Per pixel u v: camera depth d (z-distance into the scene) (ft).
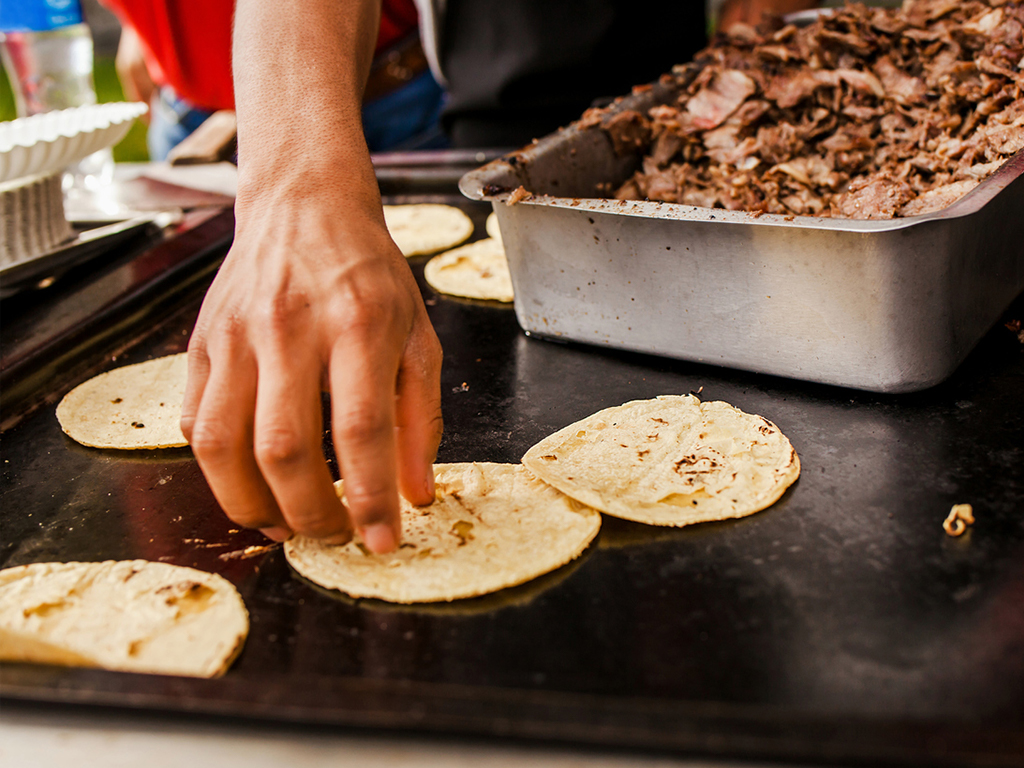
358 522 1.68
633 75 3.73
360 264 1.75
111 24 10.11
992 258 2.09
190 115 4.98
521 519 1.93
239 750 1.56
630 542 1.88
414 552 1.88
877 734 1.47
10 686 1.57
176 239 2.98
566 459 2.04
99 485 2.11
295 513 1.70
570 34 3.58
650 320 2.24
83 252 2.84
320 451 1.70
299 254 1.75
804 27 3.02
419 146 4.69
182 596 1.82
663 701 1.63
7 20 3.63
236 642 1.73
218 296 1.77
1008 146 2.28
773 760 1.47
